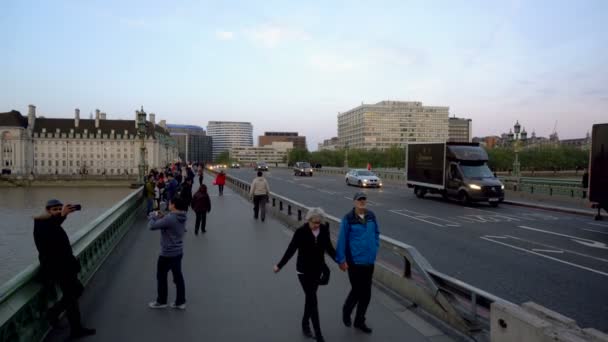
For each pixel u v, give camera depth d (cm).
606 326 633
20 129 13038
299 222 1399
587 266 991
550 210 2155
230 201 2400
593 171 1566
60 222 540
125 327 585
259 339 550
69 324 591
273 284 798
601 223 1708
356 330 583
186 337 554
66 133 14012
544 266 990
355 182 3819
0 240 4394
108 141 14262
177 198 662
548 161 9588
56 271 525
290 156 14812
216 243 1191
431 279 639
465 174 2353
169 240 657
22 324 475
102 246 959
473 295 551
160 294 662
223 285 790
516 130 3159
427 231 1477
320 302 701
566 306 719
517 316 427
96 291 749
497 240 1316
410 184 2870
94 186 10088
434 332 575
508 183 2916
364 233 578
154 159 14462
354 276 579
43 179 9969
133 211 1641
